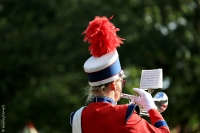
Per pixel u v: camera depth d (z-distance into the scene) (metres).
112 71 10.37
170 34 32.94
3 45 35.41
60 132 35.97
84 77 33.75
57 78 34.16
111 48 10.45
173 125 36.62
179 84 34.97
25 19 35.19
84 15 32.38
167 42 32.81
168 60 33.56
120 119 10.05
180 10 34.66
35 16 34.94
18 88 36.56
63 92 34.22
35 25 34.78
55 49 33.25
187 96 35.12
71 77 33.84
